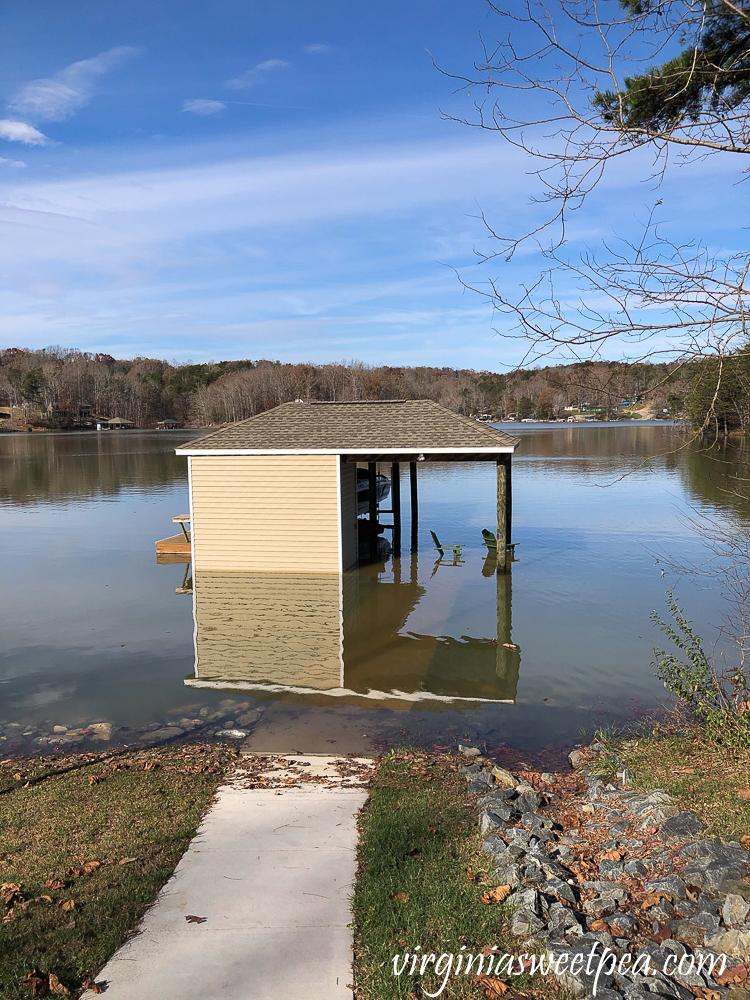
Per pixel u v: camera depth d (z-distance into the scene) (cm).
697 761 622
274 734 798
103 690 951
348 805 591
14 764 714
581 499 2981
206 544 1677
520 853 493
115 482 3969
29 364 15888
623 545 1988
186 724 831
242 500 1650
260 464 1633
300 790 627
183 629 1250
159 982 365
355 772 679
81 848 519
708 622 1249
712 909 407
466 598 1473
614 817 548
